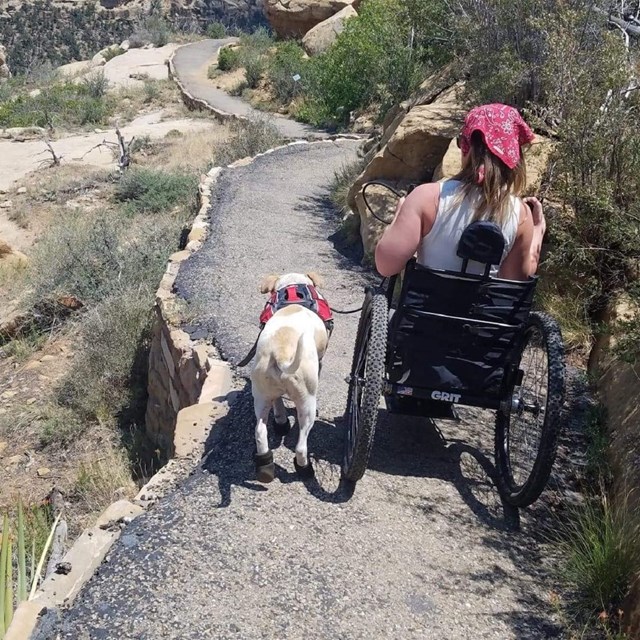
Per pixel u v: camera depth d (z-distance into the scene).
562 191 7.05
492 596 3.98
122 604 3.76
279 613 3.72
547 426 4.20
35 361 10.72
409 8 12.98
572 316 6.71
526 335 4.66
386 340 4.51
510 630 3.77
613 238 6.40
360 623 3.71
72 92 32.34
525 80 8.87
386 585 3.97
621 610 3.79
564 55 7.53
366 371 4.43
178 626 3.62
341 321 7.68
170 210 16.62
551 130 7.80
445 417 5.00
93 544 4.17
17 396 9.91
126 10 146.50
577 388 5.99
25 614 3.67
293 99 27.95
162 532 4.26
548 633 3.77
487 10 9.45
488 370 4.53
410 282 4.31
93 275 12.09
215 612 3.71
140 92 33.16
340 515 4.47
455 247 4.29
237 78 33.75
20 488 7.94
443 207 4.25
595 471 5.02
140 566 4.00
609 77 6.91
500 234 4.13
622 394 5.46
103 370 9.47
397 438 5.36
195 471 4.99
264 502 4.55
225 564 4.02
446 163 8.33
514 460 4.98
